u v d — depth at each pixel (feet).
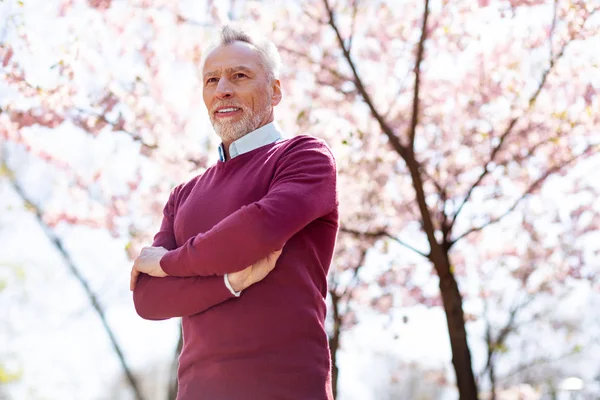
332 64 25.13
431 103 25.66
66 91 22.06
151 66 22.99
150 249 8.08
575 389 47.67
